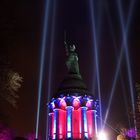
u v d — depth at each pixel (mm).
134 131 46000
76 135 55062
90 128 56250
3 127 31281
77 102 57719
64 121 57000
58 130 56281
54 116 58031
